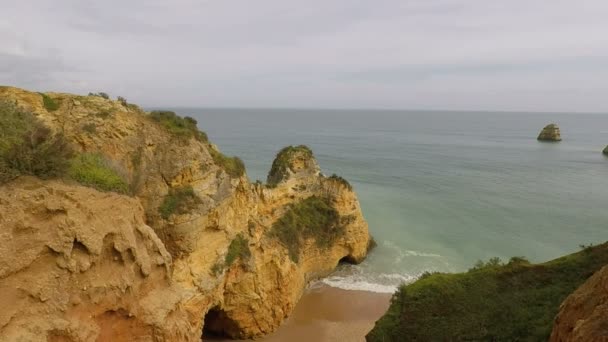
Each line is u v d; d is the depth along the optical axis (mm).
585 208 60375
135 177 21469
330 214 40188
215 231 25438
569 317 13805
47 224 12789
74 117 20328
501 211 58562
